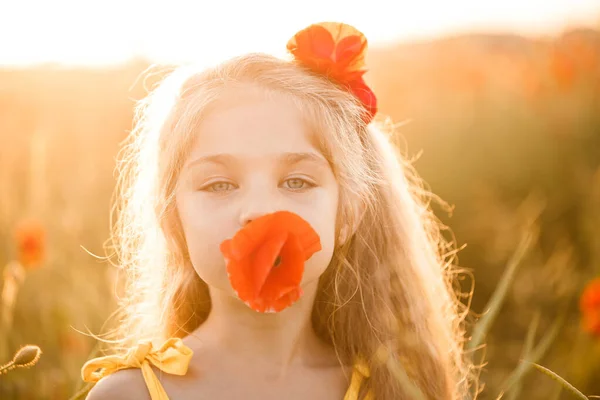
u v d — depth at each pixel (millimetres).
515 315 4223
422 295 2051
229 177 1558
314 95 1668
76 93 6301
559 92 7828
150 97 2033
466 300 4629
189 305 1842
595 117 7305
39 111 5777
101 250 4000
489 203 5492
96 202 4676
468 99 7965
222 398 1594
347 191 1696
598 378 3312
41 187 3752
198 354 1648
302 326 1704
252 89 1623
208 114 1598
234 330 1642
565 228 5246
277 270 1298
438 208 5449
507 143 6688
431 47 9172
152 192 1860
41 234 3139
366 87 1848
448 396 2045
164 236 1763
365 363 1841
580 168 6090
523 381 3387
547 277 4223
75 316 3039
